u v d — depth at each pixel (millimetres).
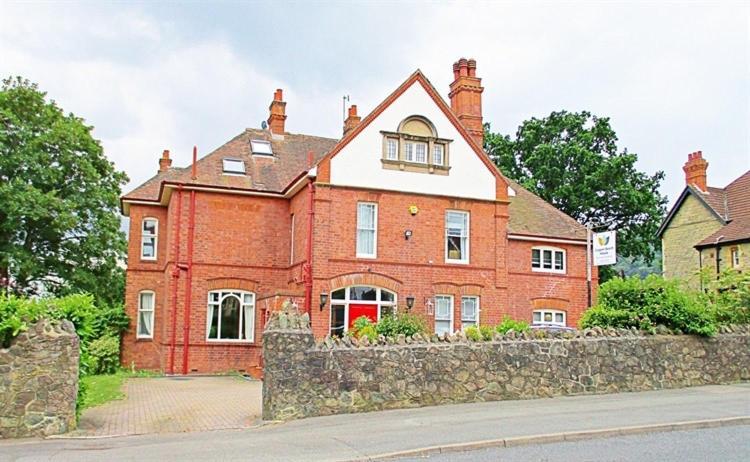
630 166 43656
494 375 14453
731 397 14141
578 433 10633
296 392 13078
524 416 12250
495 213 25875
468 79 28906
